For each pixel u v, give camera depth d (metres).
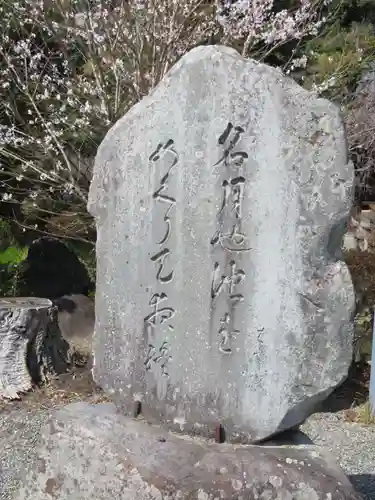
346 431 4.46
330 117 2.43
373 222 6.20
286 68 6.04
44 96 5.39
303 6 5.41
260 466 2.43
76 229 6.12
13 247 5.93
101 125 5.54
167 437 2.64
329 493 2.37
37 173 6.07
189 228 2.62
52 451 2.70
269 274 2.51
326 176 2.43
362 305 5.36
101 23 5.39
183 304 2.65
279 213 2.48
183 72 2.61
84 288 6.96
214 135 2.56
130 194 2.73
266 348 2.53
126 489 2.47
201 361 2.63
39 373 4.84
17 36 6.35
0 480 3.45
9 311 4.70
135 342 2.77
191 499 2.38
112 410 2.84
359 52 6.04
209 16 5.57
